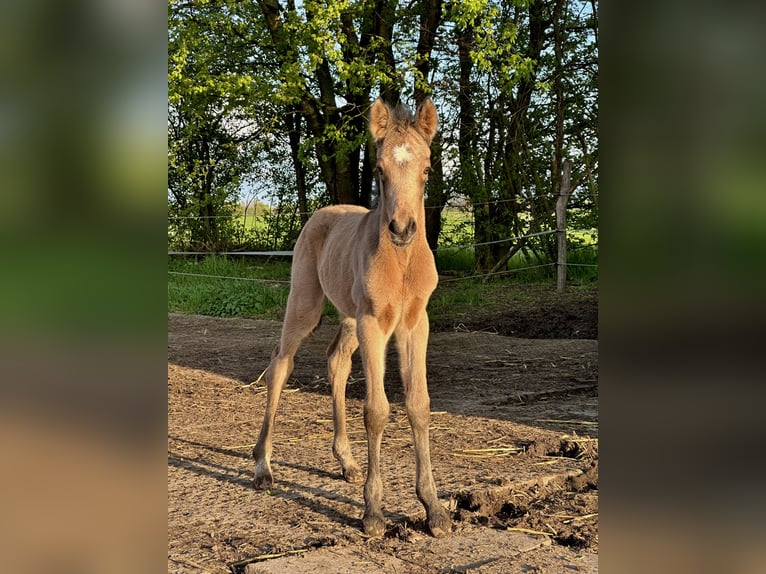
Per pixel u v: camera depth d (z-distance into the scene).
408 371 4.04
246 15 12.71
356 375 8.02
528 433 5.45
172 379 7.64
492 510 4.10
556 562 3.30
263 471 4.41
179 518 3.85
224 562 3.29
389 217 3.49
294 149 17.20
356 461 4.85
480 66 11.62
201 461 4.94
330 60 11.37
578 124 14.52
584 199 14.12
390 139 3.61
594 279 13.43
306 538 3.57
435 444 5.23
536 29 14.07
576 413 6.08
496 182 14.61
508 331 10.32
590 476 4.55
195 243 18.14
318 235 5.07
